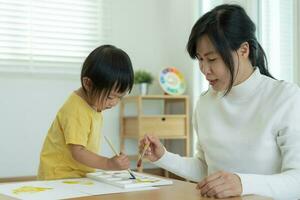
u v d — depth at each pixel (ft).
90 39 10.48
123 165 4.07
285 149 3.53
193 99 10.57
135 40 11.06
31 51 9.80
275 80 3.90
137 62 11.09
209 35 3.44
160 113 11.31
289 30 7.95
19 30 9.71
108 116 10.66
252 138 3.74
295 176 3.27
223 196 2.97
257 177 3.16
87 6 10.46
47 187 3.43
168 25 11.41
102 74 4.44
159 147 4.15
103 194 3.13
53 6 10.07
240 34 3.54
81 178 4.03
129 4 10.98
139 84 10.47
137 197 3.01
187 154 10.34
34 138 9.73
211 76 3.60
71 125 4.32
